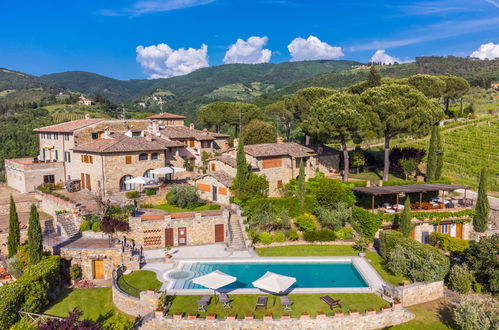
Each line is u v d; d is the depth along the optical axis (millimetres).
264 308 28359
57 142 64500
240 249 40906
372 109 57000
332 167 68688
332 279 33906
